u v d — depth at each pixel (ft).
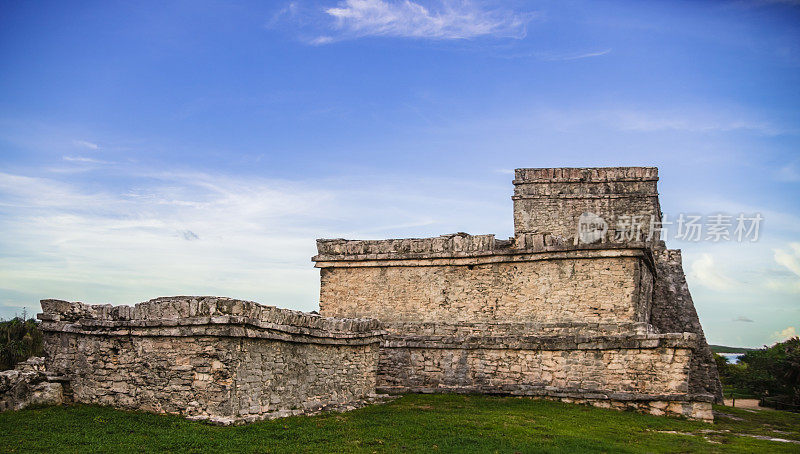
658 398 81.97
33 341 118.52
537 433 65.82
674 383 82.07
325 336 77.66
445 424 68.85
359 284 107.86
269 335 67.31
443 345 96.58
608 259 91.35
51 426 58.65
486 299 98.68
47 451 51.42
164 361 65.21
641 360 84.17
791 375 146.61
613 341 85.66
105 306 70.95
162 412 64.23
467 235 103.76
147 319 66.49
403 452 57.36
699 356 113.29
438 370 96.53
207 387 62.59
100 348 69.46
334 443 59.41
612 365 85.66
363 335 85.97
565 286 93.35
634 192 127.85
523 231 130.41
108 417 62.13
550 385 88.89
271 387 68.28
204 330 62.85
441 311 101.30
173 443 54.39
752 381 170.30
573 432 67.36
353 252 108.47
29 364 71.92
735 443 67.36
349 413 75.66
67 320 72.64
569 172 130.93
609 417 77.87
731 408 103.96
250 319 64.18
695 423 77.92
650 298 110.11
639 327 86.94
